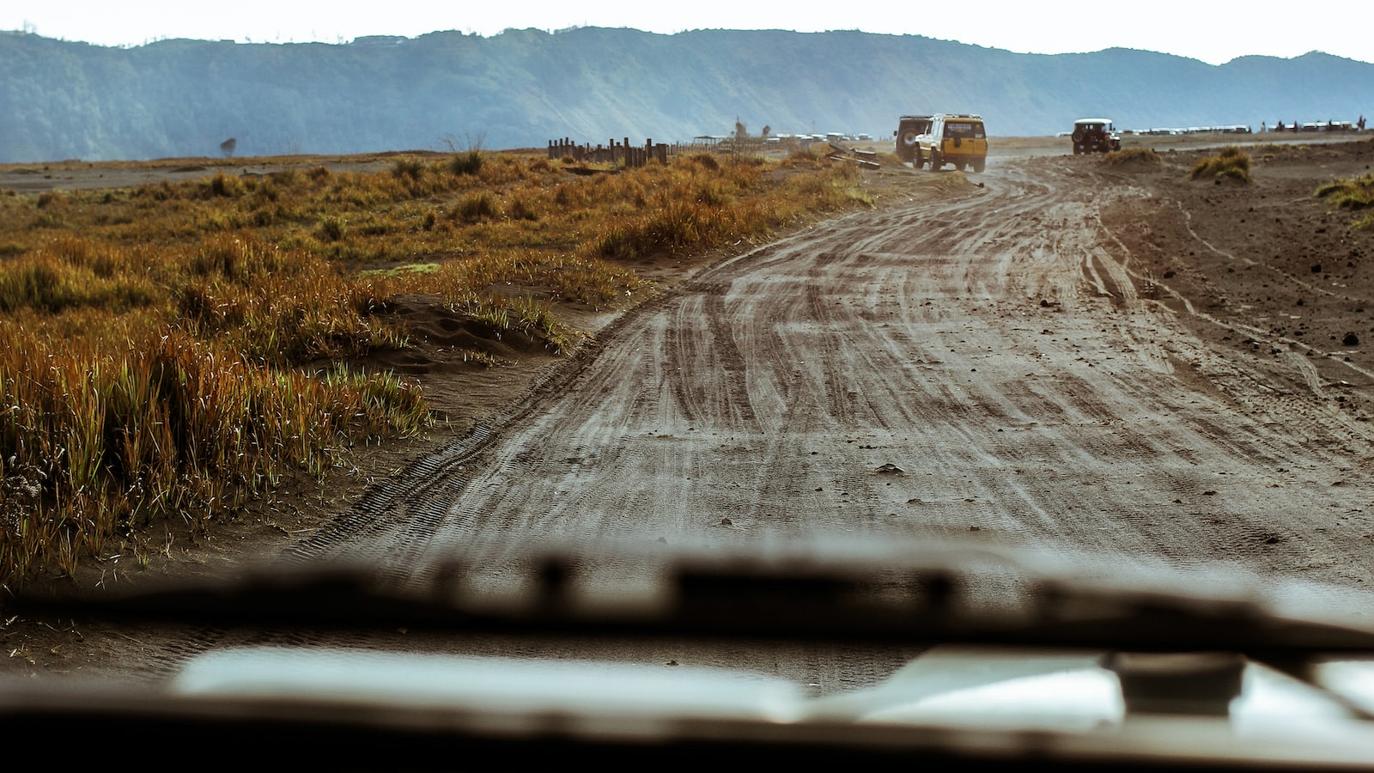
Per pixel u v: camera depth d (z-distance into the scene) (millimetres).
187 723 2756
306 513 6215
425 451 7848
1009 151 99438
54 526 5383
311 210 33906
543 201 33000
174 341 8266
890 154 69062
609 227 21953
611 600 4223
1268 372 10500
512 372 10875
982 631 3428
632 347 12414
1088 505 6414
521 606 4148
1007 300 15805
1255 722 2363
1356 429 8320
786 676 3154
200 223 31312
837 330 13453
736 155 61000
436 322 12000
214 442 6941
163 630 4012
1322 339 12055
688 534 5707
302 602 4312
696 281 17953
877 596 4211
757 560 4969
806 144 103188
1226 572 4957
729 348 12328
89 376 7258
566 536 5672
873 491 6777
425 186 39062
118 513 5754
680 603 4117
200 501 6125
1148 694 2588
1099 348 12023
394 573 4871
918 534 5711
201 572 4945
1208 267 18672
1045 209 33781
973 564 4938
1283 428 8414
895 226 28094
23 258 19359
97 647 3867
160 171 62969
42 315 15219
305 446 7262
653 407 9484
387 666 3297
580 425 8805
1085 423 8711
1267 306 14445
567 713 2691
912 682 2756
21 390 6891
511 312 12688
